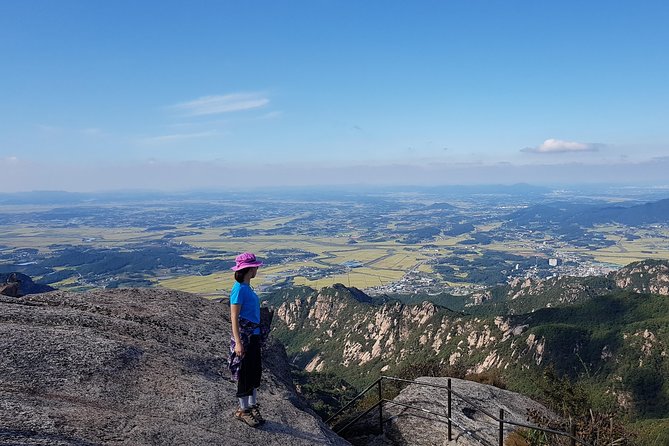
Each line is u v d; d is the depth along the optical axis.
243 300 8.11
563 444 10.16
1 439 5.57
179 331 11.86
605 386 68.88
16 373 7.41
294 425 8.95
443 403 12.90
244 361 8.09
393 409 12.78
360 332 130.50
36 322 9.81
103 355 8.70
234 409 8.58
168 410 7.77
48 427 6.16
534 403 14.16
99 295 13.75
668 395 62.91
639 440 11.96
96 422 6.69
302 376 84.50
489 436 11.20
